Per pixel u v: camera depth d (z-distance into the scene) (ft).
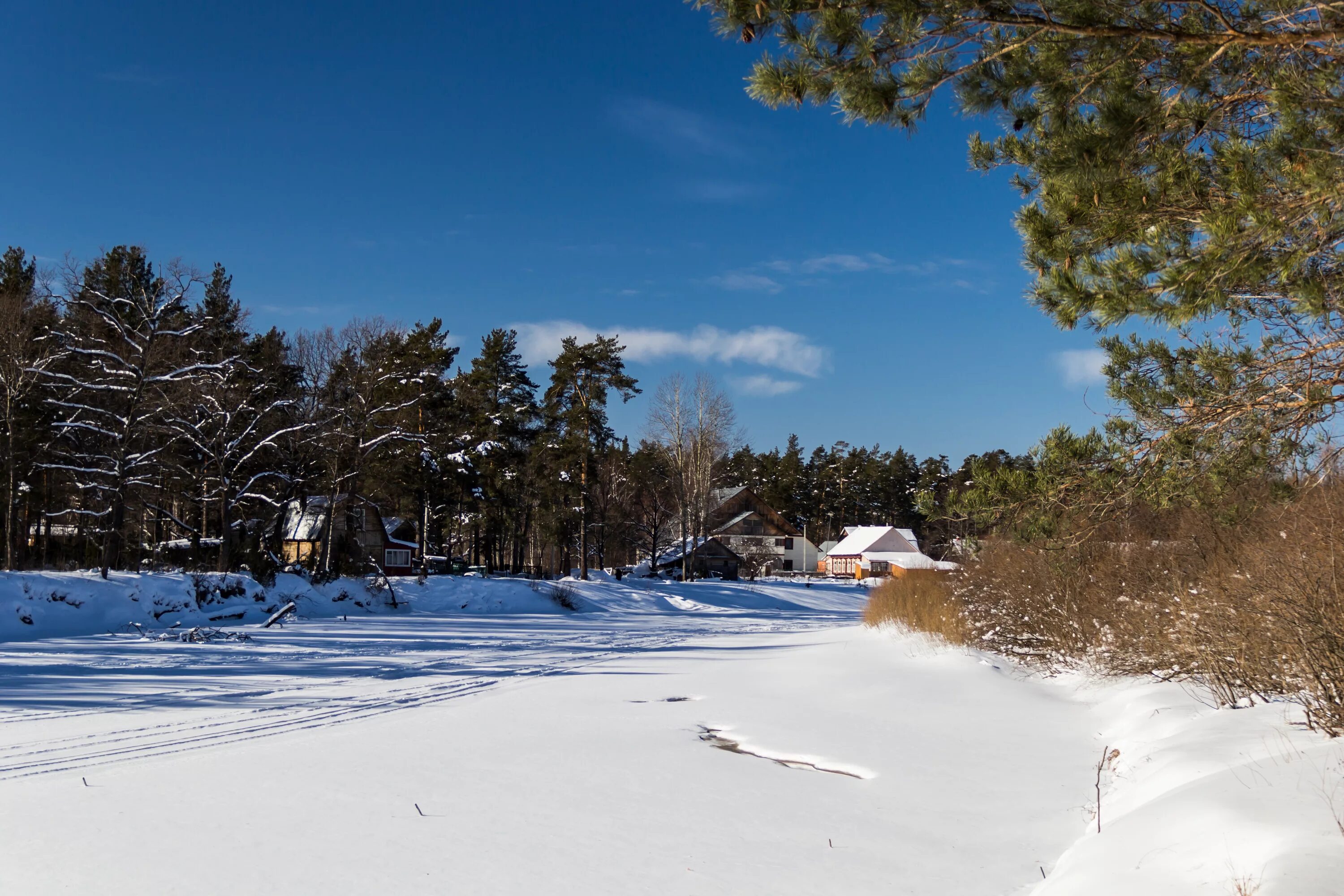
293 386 155.33
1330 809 16.44
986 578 61.00
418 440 147.95
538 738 35.47
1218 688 33.19
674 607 163.63
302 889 18.62
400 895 18.25
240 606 103.96
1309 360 22.71
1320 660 25.64
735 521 313.53
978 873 19.38
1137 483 26.02
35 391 115.03
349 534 157.48
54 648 69.21
